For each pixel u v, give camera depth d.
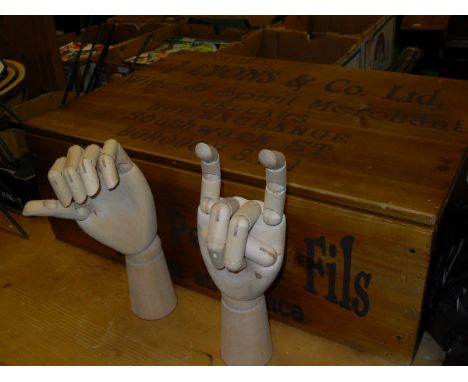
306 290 0.64
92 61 1.45
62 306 0.75
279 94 0.80
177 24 1.73
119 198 0.61
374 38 1.50
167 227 0.72
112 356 0.67
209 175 0.53
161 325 0.71
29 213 0.60
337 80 0.84
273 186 0.49
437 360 0.65
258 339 0.61
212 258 0.48
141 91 0.86
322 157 0.62
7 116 0.97
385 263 0.56
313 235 0.59
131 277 0.69
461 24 1.68
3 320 0.73
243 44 1.43
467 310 0.61
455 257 0.63
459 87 0.78
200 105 0.79
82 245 0.85
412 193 0.54
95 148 0.56
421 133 0.66
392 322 0.60
